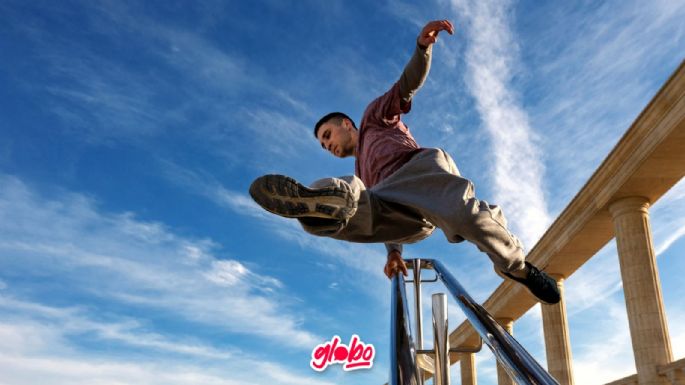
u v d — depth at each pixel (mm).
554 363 20297
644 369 14062
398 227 2434
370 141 2723
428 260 3381
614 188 15117
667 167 13773
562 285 20859
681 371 13188
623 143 14195
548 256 19797
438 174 2309
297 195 1971
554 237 19031
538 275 2479
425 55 2461
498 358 1847
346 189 2029
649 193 14977
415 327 3299
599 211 16250
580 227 17250
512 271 2430
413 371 1838
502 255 2266
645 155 13484
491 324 2041
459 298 2479
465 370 26609
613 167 14906
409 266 3371
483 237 2207
